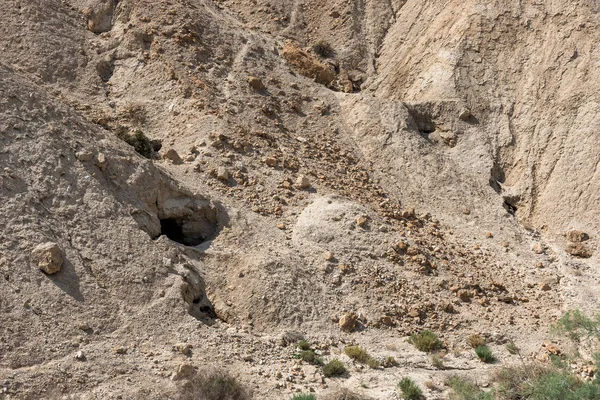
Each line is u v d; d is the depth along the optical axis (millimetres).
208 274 18938
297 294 18594
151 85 26406
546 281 22203
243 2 34094
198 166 22641
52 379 14305
